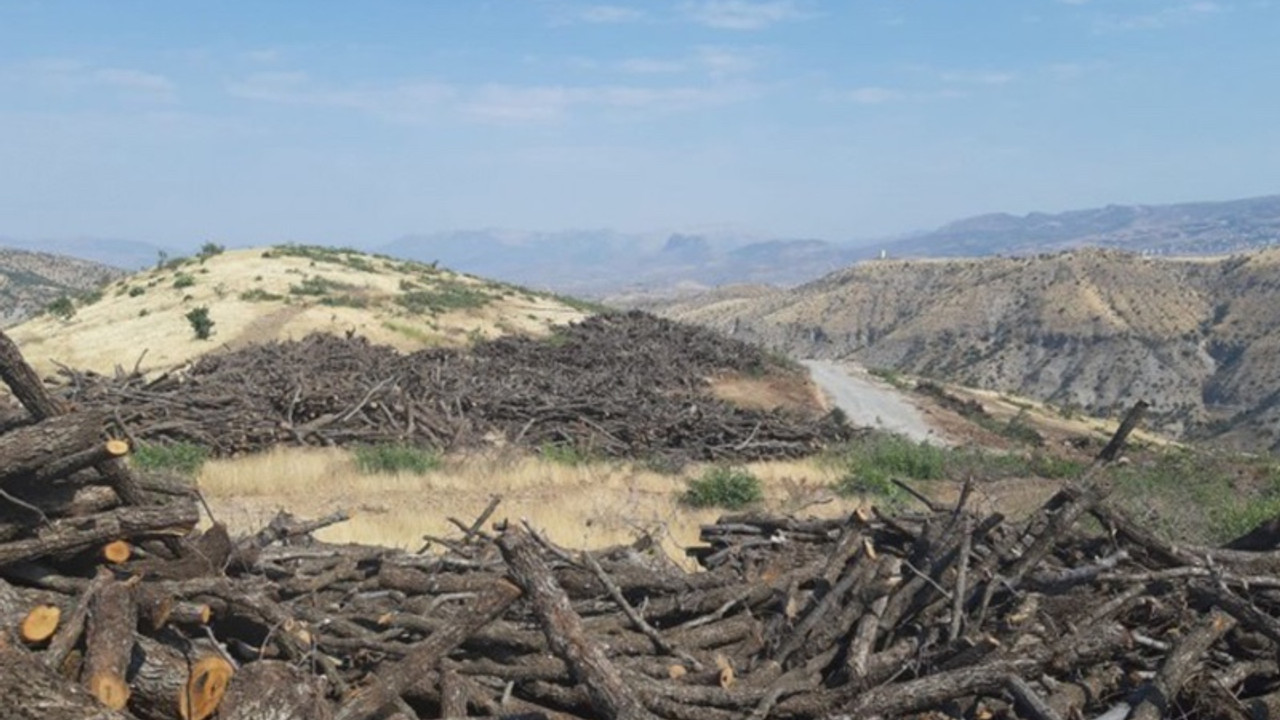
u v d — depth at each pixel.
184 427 20.55
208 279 49.38
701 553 9.79
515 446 22.64
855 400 41.78
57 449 5.44
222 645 5.63
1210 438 114.75
